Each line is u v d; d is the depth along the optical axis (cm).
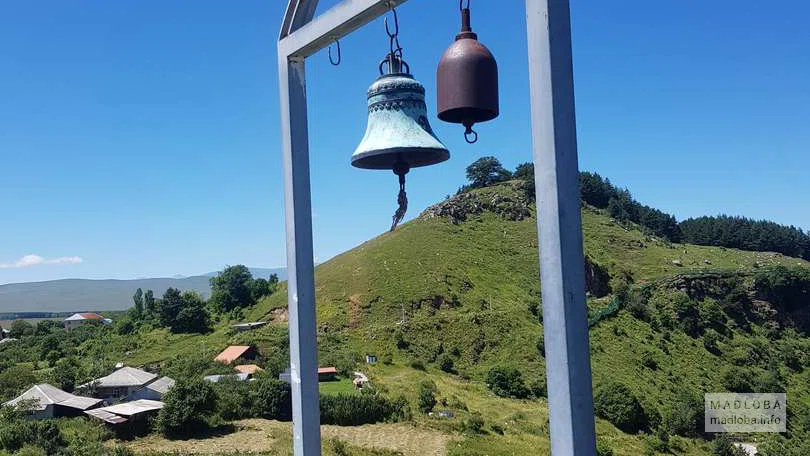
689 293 9412
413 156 532
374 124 507
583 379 289
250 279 11194
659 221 14362
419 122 505
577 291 292
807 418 6619
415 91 506
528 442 4281
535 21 301
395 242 10875
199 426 4206
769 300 9444
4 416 4022
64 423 4138
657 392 6675
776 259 13150
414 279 9300
